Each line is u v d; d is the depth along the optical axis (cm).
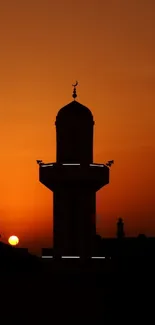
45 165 8788
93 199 8775
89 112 8831
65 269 8662
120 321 8738
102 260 8738
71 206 8712
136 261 9638
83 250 8681
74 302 8675
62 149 8762
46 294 8712
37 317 8719
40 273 8781
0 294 8806
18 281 8800
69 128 8750
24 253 9438
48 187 8838
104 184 8794
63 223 8706
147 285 8850
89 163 8712
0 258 9050
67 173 8662
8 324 8688
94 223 8756
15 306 8756
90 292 8694
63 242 8694
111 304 8712
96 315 8662
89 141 8788
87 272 8675
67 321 8650
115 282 8769
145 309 8781
